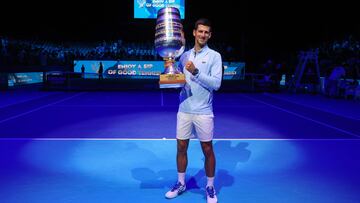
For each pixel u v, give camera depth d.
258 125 8.43
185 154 3.87
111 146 6.08
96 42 27.80
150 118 9.30
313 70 17.78
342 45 22.20
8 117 9.28
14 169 4.79
